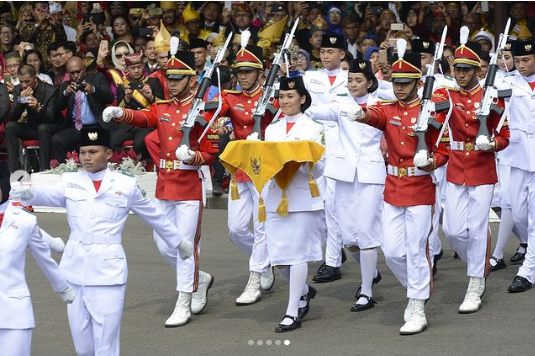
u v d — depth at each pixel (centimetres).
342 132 2194
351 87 2227
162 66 2997
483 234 2106
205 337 1961
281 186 1962
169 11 3738
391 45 2816
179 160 2080
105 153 1656
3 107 3438
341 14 3581
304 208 1972
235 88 3212
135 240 2905
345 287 2355
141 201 1681
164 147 2091
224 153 1944
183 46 2931
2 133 3534
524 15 3506
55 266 1541
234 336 1961
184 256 1764
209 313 2152
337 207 2209
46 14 3869
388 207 2005
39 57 3591
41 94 3431
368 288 2158
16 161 3425
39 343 1945
